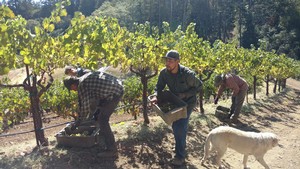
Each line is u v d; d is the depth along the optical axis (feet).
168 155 20.72
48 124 36.68
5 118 31.53
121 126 25.55
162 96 19.61
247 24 225.76
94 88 17.44
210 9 222.89
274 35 206.80
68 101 30.71
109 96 17.71
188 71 18.34
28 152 20.10
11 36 15.75
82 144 19.74
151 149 21.17
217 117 32.40
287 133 30.86
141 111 38.37
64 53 18.31
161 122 26.73
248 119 34.96
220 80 31.63
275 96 60.08
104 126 18.21
